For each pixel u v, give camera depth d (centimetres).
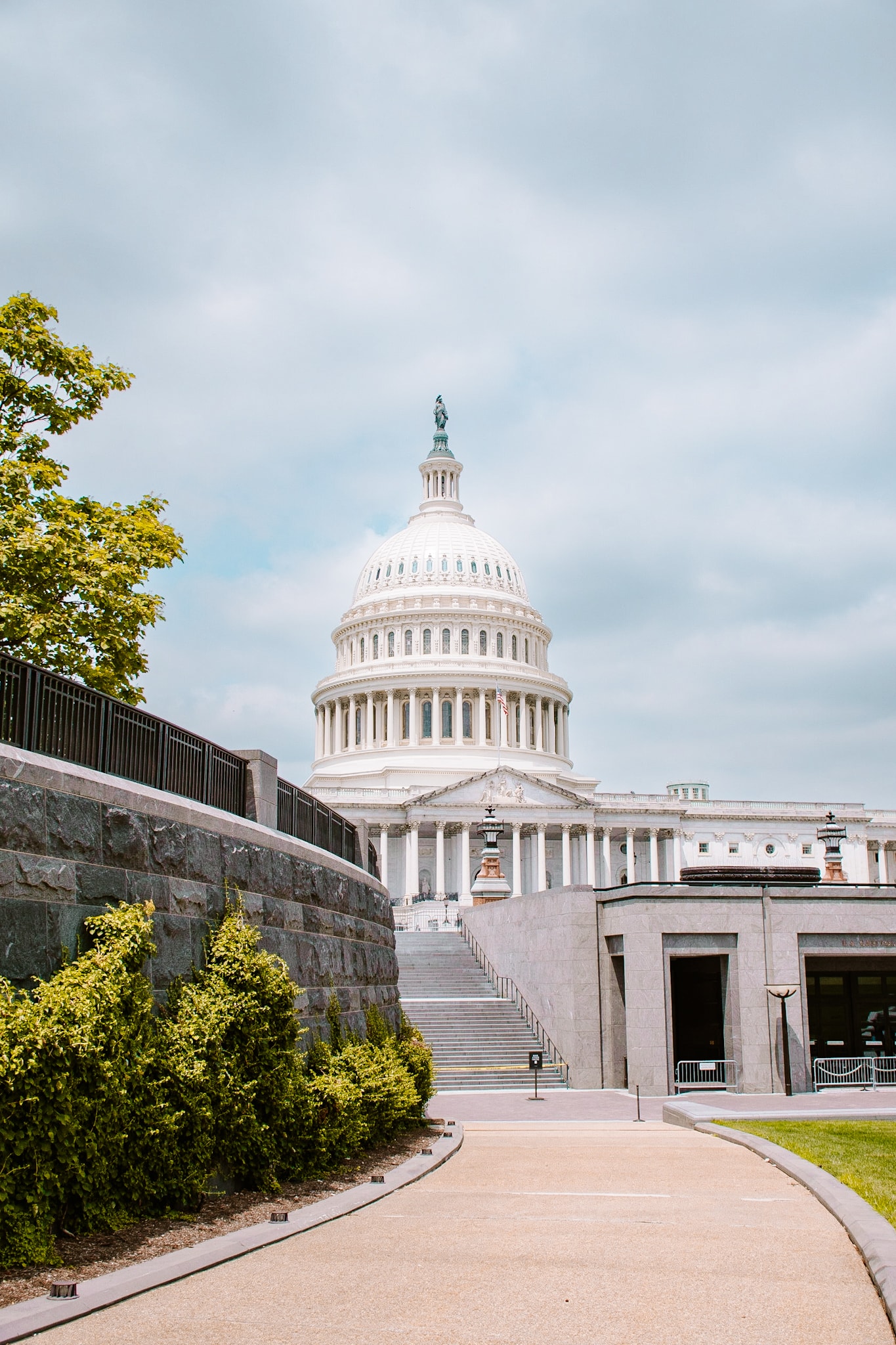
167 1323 1027
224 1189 1609
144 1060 1398
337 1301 1103
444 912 9919
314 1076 1945
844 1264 1253
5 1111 1169
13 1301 1069
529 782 12606
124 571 2898
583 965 4419
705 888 4138
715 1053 4294
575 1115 3453
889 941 4200
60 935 1353
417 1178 1894
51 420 3125
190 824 1705
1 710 1388
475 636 14775
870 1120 2789
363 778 13662
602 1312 1071
